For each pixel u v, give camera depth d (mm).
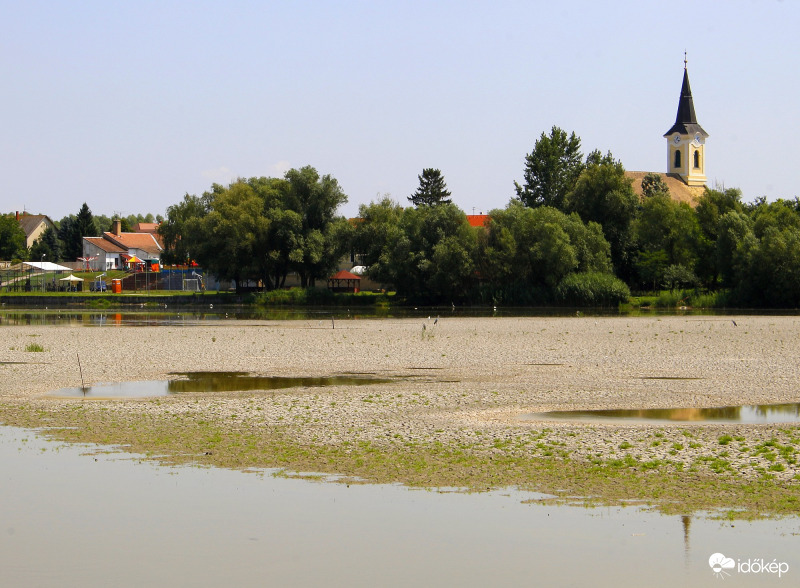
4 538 16438
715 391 34531
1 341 59812
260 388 35781
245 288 142000
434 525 17031
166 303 125938
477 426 26562
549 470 20906
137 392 34688
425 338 62844
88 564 15195
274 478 20500
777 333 67375
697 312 106188
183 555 15539
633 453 22469
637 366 43688
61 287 150250
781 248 112062
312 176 130875
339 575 14688
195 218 128625
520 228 121250
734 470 20531
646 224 130750
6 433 25750
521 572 14734
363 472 20984
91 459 22422
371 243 129000
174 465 21766
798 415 28828
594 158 181750
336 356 49344
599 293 116438
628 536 16234
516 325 78812
